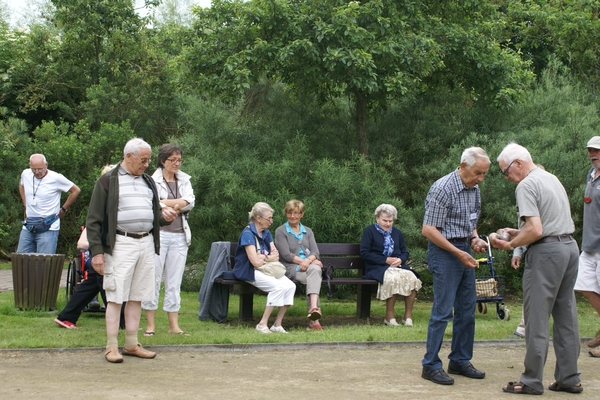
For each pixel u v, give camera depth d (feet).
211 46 39.73
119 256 19.79
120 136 65.36
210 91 39.68
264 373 18.89
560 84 48.29
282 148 42.37
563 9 57.36
